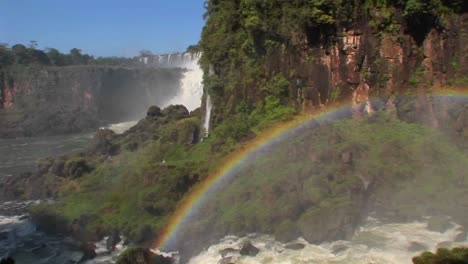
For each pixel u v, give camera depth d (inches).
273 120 1974.7
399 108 1908.2
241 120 2095.2
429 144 1722.4
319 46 1984.5
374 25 1936.5
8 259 1127.6
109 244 1598.2
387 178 1590.8
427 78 1914.4
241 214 1560.0
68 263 1525.6
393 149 1683.1
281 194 1573.6
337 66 1967.3
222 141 2070.6
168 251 1523.1
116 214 1758.1
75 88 6028.5
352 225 1416.1
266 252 1395.2
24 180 2439.7
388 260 1272.1
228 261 1365.7
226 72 2310.5
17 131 5270.7
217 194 1710.1
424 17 1923.0
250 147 1902.1
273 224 1502.2
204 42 2490.2
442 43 1921.8
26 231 1820.9
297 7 1978.3
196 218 1622.8
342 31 1958.7
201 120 2581.2
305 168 1630.2
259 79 2095.2
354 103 1957.4
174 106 3346.5
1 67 6501.0
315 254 1350.9
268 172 1702.8
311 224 1424.7
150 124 3142.2
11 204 2194.9
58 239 1724.9
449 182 1572.3
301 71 2004.2
